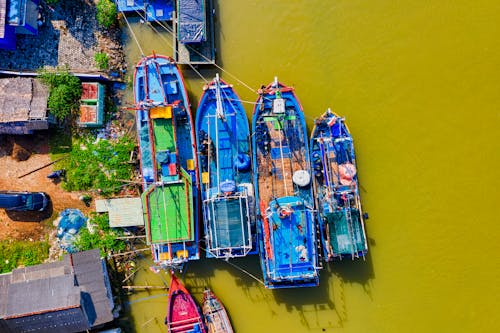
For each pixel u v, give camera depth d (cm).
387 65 2345
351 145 2177
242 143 2217
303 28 2373
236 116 2214
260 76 2366
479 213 2298
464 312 2289
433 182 2317
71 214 2338
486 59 2339
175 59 2355
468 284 2291
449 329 2291
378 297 2312
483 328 2280
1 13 2158
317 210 2177
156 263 2281
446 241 2300
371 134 2325
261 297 2339
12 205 2222
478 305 2283
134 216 2309
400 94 2336
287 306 2338
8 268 2330
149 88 2205
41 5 2339
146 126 2223
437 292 2298
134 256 2347
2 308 2136
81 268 2208
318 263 2250
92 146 2353
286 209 2017
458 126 2325
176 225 2128
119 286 2336
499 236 2288
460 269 2297
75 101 2295
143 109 2120
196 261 2344
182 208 2128
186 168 2236
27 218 2361
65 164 2362
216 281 2344
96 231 2341
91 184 2344
